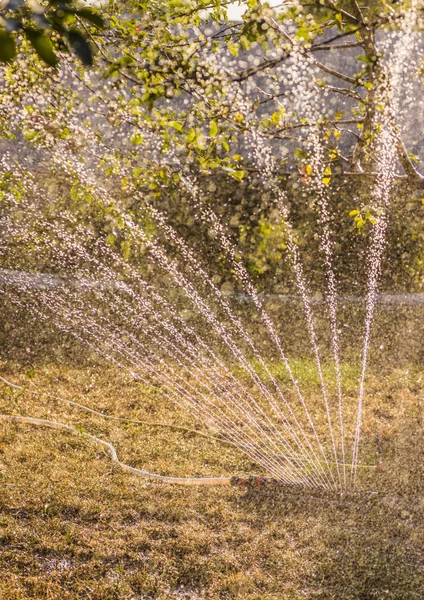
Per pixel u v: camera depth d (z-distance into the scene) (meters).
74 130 5.05
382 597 3.29
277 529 3.87
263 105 6.16
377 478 4.52
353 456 4.91
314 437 5.31
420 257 9.09
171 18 4.62
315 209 9.02
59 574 3.39
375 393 6.37
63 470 4.49
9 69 4.58
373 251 9.46
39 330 7.69
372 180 5.95
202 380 6.61
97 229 9.12
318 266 9.65
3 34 1.47
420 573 3.50
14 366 6.66
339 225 9.34
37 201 8.33
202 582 3.39
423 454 4.93
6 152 7.97
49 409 5.65
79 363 6.86
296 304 9.06
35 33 1.52
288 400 6.14
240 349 7.59
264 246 8.47
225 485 4.41
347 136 7.52
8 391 5.99
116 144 5.71
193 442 5.15
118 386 6.31
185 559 3.56
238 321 8.45
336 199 9.11
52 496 4.10
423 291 9.47
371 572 3.48
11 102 4.93
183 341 7.75
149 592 3.30
